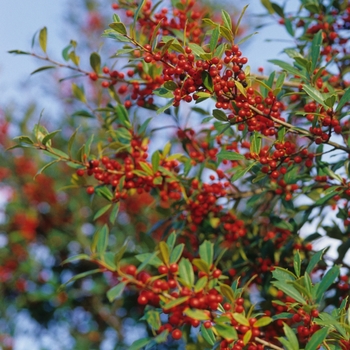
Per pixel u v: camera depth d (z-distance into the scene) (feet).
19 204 6.92
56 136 7.22
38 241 7.05
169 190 4.38
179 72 3.67
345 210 4.32
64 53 4.43
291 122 4.42
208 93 3.69
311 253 4.42
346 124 4.37
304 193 4.30
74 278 3.47
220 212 4.54
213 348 3.64
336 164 4.12
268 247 4.40
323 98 3.83
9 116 7.27
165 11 4.38
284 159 3.86
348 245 4.35
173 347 5.57
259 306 4.42
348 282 4.34
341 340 3.58
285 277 3.69
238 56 3.73
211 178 4.44
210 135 4.53
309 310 3.55
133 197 6.84
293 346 3.50
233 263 4.54
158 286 3.44
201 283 3.43
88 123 7.21
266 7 4.66
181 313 3.44
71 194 7.01
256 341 3.56
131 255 4.28
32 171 7.04
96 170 4.14
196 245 4.61
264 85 3.77
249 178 4.44
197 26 4.41
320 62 4.41
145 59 3.71
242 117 3.77
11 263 6.81
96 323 6.75
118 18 3.75
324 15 4.51
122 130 4.40
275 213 4.66
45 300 6.57
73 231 6.85
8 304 6.75
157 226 4.50
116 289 3.38
